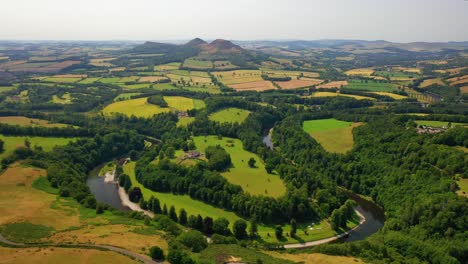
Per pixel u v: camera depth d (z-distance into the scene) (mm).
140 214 176750
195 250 140375
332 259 140250
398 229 173750
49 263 116125
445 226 158000
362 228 185125
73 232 148000
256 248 153875
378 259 142750
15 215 163000
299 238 172250
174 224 164500
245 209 186875
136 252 125938
